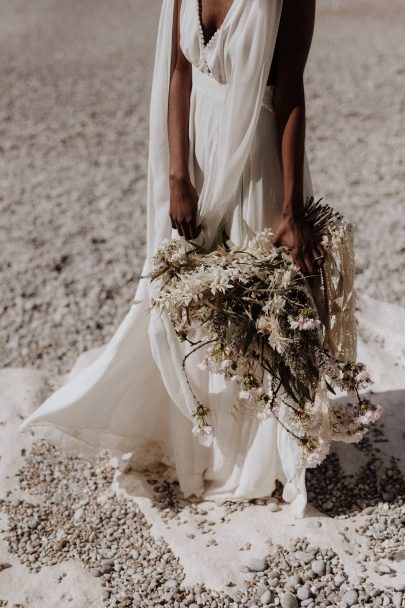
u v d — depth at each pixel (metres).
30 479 3.11
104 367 2.82
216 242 2.61
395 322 4.10
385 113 7.46
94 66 9.70
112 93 8.61
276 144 2.46
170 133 2.52
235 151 2.37
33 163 6.75
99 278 4.81
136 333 2.77
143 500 2.96
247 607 2.48
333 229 2.44
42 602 2.53
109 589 2.57
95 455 3.18
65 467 3.17
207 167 2.51
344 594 2.51
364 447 3.20
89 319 4.43
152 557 2.70
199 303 2.41
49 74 9.41
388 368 3.72
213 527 2.80
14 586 2.59
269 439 2.75
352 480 3.03
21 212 5.77
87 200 5.95
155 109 2.53
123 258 5.04
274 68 2.35
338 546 2.69
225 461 2.88
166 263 2.47
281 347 2.29
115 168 6.57
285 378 2.43
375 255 4.89
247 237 2.55
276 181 2.49
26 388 3.70
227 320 2.40
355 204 5.63
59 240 5.30
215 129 2.44
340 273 2.50
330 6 12.38
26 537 2.81
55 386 3.78
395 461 3.12
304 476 2.80
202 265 2.43
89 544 2.78
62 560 2.71
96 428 2.97
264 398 2.45
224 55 2.29
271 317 2.31
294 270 2.39
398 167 6.24
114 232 5.41
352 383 2.40
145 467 3.10
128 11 12.88
